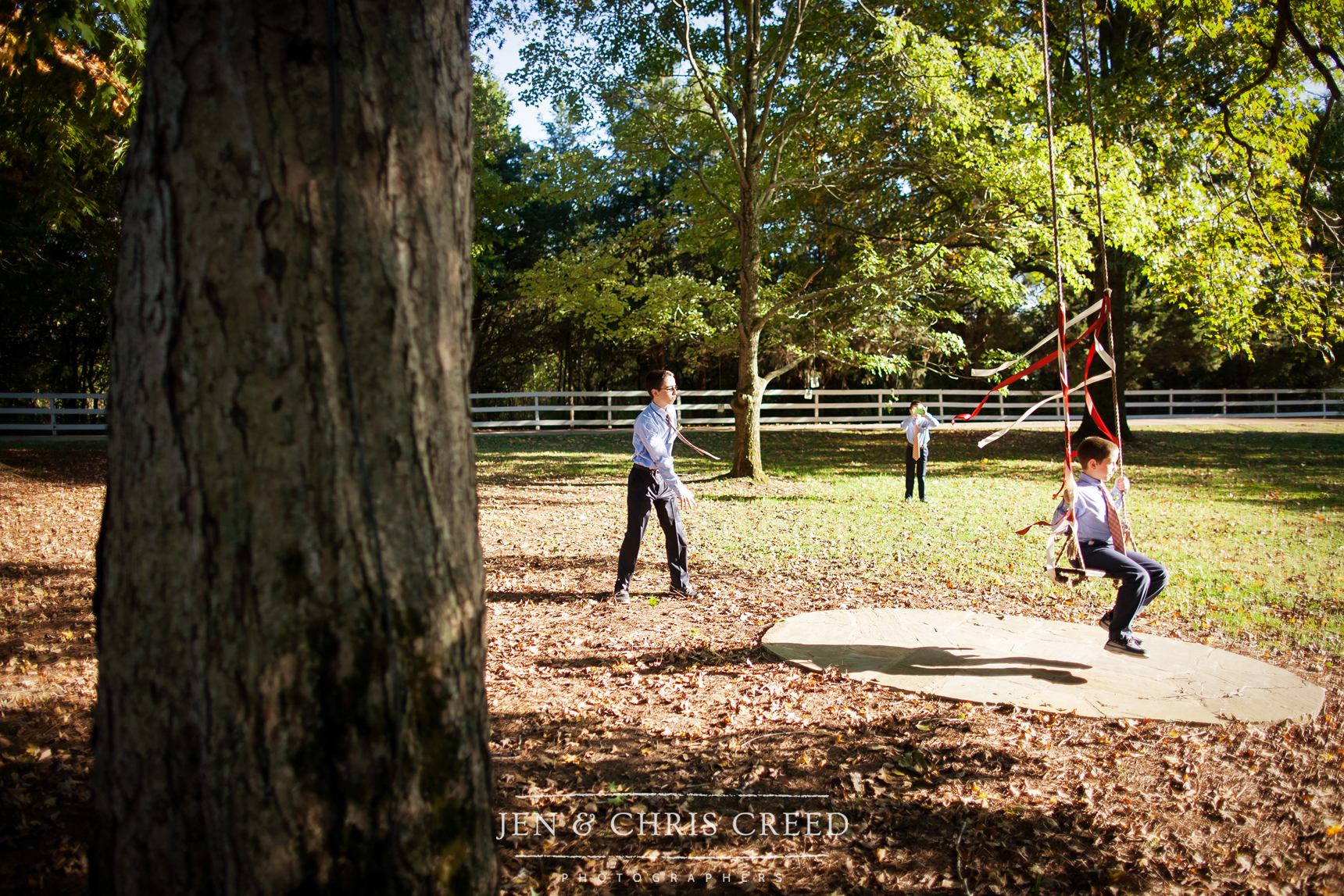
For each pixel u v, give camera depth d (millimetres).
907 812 3379
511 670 5102
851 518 11078
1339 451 20062
